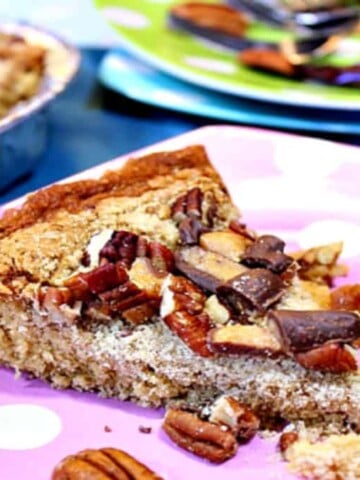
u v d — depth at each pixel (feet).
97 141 2.03
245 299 1.28
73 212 1.44
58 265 1.35
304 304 1.32
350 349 1.25
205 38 2.26
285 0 2.39
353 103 1.98
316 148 1.75
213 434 1.21
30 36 2.14
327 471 1.19
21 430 1.26
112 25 2.28
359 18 2.36
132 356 1.29
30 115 1.81
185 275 1.34
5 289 1.31
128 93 2.14
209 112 2.05
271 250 1.37
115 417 1.29
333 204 1.63
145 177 1.53
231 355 1.25
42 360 1.33
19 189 1.87
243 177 1.70
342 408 1.25
